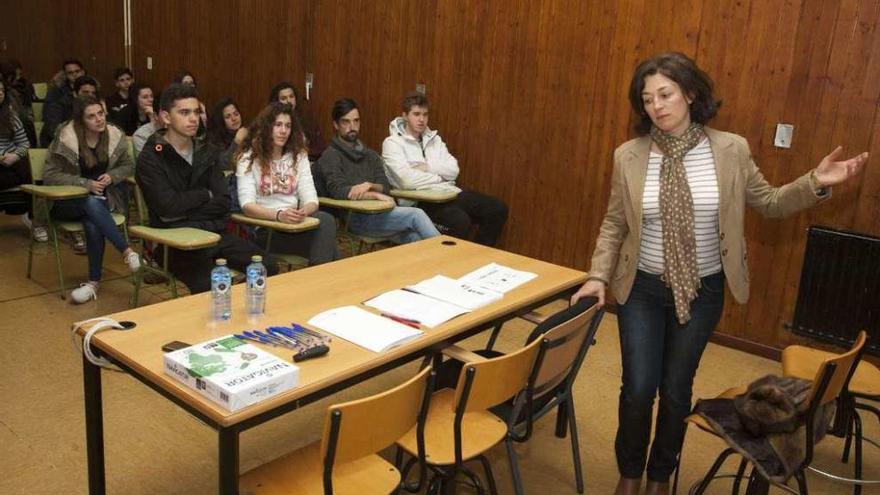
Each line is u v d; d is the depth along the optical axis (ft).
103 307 12.17
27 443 8.00
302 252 11.75
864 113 10.70
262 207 11.16
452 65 15.33
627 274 6.95
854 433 8.49
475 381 5.61
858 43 10.60
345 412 4.66
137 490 7.31
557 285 7.94
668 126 6.42
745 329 12.34
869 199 10.85
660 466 7.01
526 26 14.01
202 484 7.49
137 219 17.52
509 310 7.14
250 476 5.54
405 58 16.15
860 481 7.34
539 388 6.72
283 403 4.99
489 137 15.01
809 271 11.28
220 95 20.77
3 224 17.08
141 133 15.08
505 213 14.67
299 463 5.75
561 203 14.15
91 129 12.89
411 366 10.80
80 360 10.14
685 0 11.97
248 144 11.64
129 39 23.53
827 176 6.32
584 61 13.34
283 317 6.42
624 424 6.91
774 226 11.74
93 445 6.09
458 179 15.72
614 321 13.26
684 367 6.73
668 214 6.52
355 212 13.24
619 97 13.00
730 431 6.36
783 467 6.13
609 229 7.27
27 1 27.22
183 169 11.02
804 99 11.14
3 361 9.96
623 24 12.72
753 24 11.38
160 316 6.24
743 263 6.73
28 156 12.97
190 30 21.21
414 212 13.06
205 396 4.87
